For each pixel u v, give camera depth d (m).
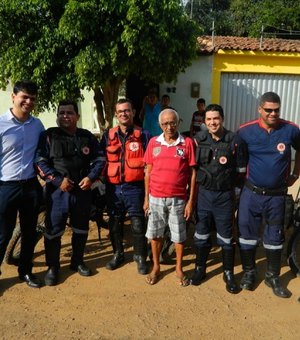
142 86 10.54
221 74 10.52
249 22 25.19
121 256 4.54
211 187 3.98
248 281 4.09
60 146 4.02
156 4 6.23
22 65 6.39
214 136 3.94
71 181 4.04
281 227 4.04
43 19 6.41
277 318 3.60
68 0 6.18
